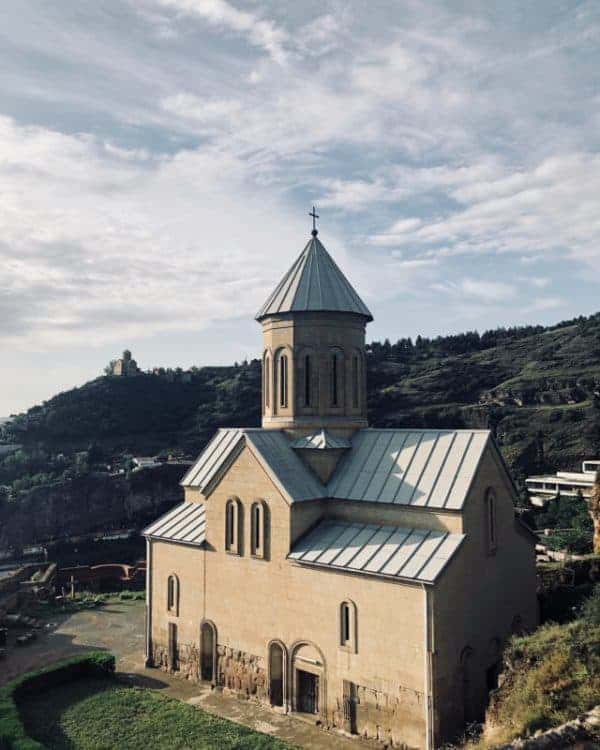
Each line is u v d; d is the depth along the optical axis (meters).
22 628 32.53
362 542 20.59
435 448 21.91
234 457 23.73
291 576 21.36
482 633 19.66
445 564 18.11
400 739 18.02
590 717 12.70
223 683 23.34
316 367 24.98
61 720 19.94
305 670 20.66
